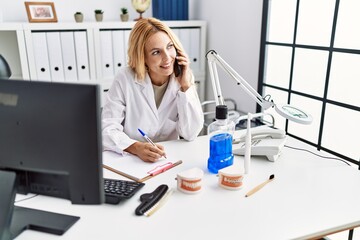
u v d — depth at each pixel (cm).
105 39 233
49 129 74
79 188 78
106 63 238
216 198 100
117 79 155
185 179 101
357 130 167
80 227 85
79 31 226
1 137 78
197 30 264
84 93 72
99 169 76
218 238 81
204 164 125
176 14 265
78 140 74
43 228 83
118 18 271
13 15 239
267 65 223
